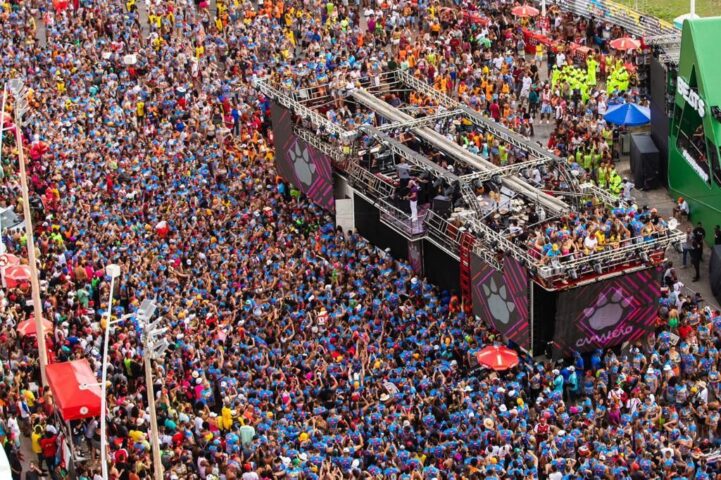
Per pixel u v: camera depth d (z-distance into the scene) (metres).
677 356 117.38
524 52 182.88
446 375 117.31
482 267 125.12
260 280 133.00
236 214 146.88
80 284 131.50
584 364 122.69
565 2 188.00
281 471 102.81
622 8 187.12
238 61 177.00
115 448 106.75
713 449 109.00
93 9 191.25
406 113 152.00
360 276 132.75
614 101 162.00
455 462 106.31
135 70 179.00
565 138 156.38
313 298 128.88
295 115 150.00
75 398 105.56
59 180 150.62
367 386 116.31
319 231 142.25
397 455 105.69
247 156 159.38
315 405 114.81
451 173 133.75
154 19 190.00
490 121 143.88
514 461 104.00
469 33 182.00
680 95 145.25
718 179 138.25
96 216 144.25
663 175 152.50
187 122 167.25
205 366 117.94
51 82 176.62
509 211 128.88
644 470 104.31
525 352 123.19
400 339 121.94
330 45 180.12
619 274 120.81
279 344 123.56
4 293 128.25
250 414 109.50
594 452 106.69
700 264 139.12
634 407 112.12
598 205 130.38
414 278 131.50
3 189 147.38
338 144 143.88
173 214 145.50
